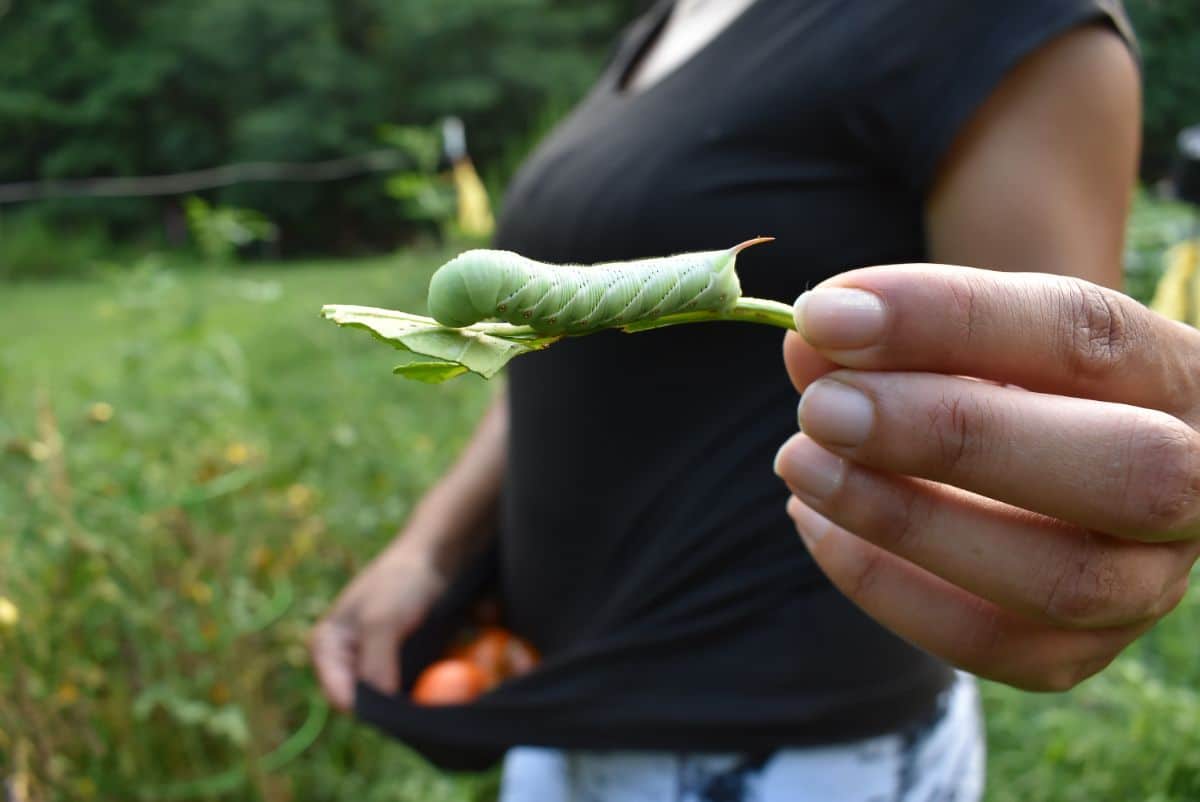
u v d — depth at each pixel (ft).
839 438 0.63
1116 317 0.62
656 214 1.03
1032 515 0.66
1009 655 0.73
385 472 2.34
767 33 1.02
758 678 1.01
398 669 1.37
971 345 0.62
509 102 16.55
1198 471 0.60
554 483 1.18
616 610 1.09
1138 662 2.00
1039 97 0.88
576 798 1.16
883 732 1.01
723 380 1.03
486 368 0.68
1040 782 1.81
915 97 0.91
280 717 1.82
